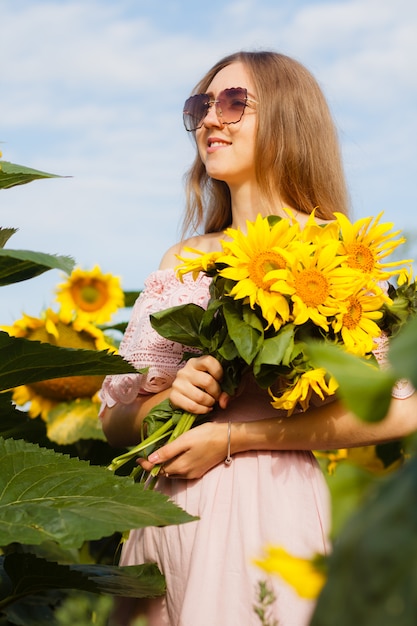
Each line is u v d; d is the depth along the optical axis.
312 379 1.80
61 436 2.98
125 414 2.27
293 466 1.99
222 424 2.00
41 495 1.65
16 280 1.79
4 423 2.15
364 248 1.93
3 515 1.57
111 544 2.78
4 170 1.74
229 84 2.35
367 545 0.43
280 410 2.04
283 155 2.31
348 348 1.84
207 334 1.97
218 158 2.32
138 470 2.04
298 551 1.88
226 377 1.99
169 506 1.61
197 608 1.87
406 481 0.46
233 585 1.87
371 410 0.54
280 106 2.32
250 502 1.95
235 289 1.82
